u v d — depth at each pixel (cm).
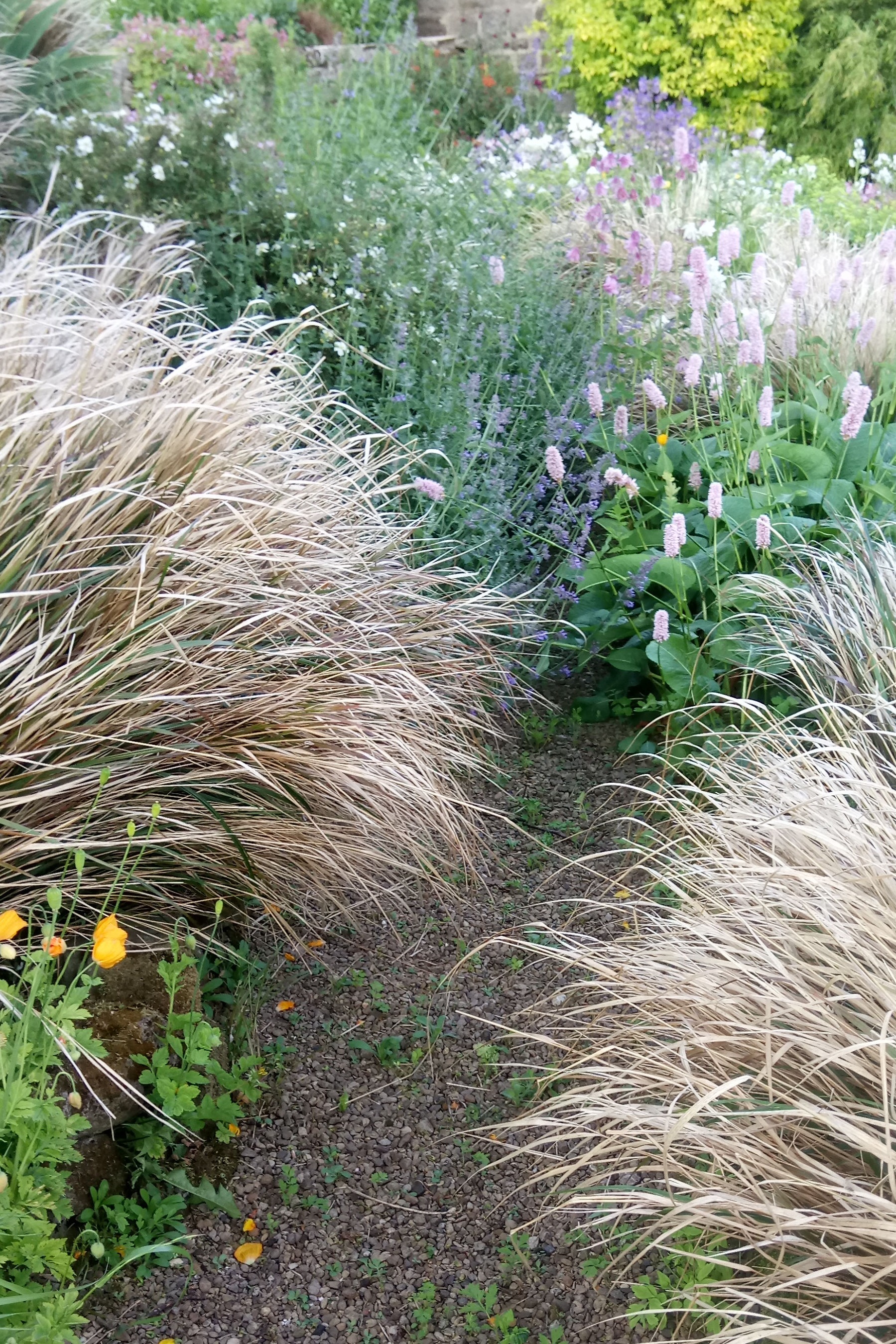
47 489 243
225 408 279
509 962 293
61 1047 180
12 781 226
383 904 308
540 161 661
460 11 1173
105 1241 209
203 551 263
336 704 273
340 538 313
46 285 351
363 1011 275
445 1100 253
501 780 362
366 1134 244
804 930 224
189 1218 221
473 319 469
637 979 226
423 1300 209
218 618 265
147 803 248
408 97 896
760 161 795
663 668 349
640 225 622
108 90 671
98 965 227
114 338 311
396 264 476
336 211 493
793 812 236
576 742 384
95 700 238
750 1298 168
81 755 237
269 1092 249
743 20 1021
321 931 296
